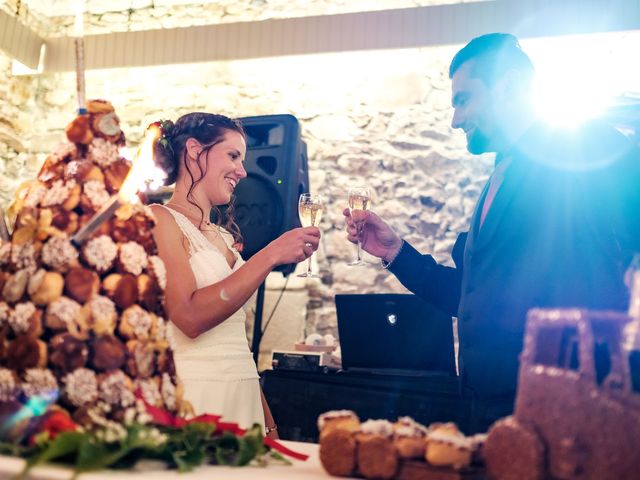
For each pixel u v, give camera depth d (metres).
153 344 0.96
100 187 0.98
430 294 2.26
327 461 0.83
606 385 0.74
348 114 4.75
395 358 2.80
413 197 4.58
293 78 4.84
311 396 2.69
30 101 5.12
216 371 1.84
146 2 5.05
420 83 4.71
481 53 2.00
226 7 4.94
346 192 4.64
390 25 4.43
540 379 0.75
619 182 1.64
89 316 0.90
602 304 1.59
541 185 1.73
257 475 0.82
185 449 0.84
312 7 4.82
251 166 3.66
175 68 4.96
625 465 0.68
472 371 1.72
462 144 4.61
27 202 0.99
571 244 1.66
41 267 0.91
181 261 1.76
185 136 2.03
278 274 4.56
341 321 2.90
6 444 0.83
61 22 5.16
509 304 1.67
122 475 0.76
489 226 1.77
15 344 0.89
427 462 0.80
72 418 0.87
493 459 0.77
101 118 1.02
